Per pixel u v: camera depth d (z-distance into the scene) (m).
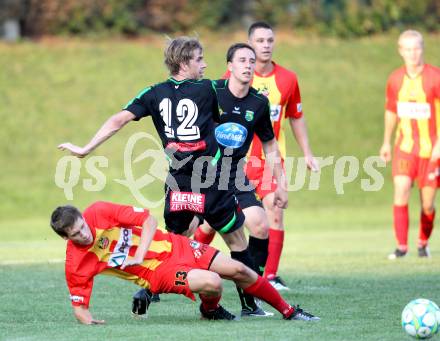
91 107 92.69
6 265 39.84
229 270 24.34
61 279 34.56
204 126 25.53
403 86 43.69
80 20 107.44
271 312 26.89
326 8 114.12
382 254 45.22
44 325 23.92
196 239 32.44
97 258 23.77
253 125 27.67
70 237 22.95
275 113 34.22
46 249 49.53
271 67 34.19
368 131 90.75
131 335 21.73
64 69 99.31
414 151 43.38
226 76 30.73
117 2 108.00
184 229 26.92
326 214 74.50
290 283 33.75
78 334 22.05
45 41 106.06
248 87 27.56
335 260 42.16
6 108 92.12
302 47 108.19
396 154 43.94
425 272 36.91
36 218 72.31
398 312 26.31
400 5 112.88
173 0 108.69
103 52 103.50
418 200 80.81
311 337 21.44
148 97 25.50
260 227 28.84
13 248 50.34
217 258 24.42
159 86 25.59
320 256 44.38
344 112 94.44
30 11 106.44
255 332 22.14
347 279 34.81
